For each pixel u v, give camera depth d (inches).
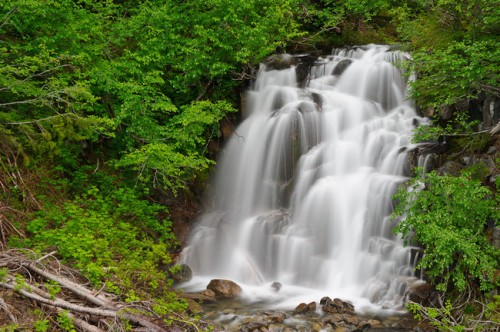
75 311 237.1
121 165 375.9
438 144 394.6
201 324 278.1
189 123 394.0
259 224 404.8
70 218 334.6
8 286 232.5
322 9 594.9
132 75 406.6
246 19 455.2
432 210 304.7
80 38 370.9
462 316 284.8
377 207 377.1
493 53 314.5
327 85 496.4
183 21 435.8
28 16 362.9
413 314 304.8
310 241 387.9
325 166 418.9
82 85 349.1
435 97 383.6
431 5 456.4
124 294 262.4
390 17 631.2
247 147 450.0
